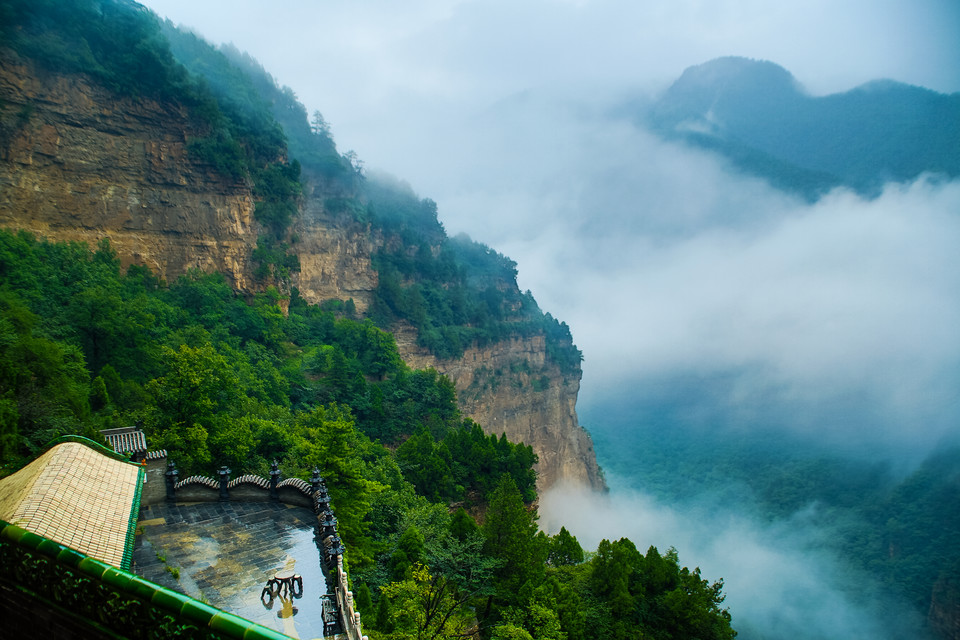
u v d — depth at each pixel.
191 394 50.62
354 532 43.69
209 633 8.20
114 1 98.50
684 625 52.47
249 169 113.88
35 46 81.44
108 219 89.81
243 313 99.56
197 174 101.12
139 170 93.88
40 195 81.88
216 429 50.94
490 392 184.12
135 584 8.87
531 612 42.59
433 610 34.59
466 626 42.31
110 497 20.80
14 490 19.89
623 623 50.47
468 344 178.88
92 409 52.59
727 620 54.66
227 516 33.41
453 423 117.81
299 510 34.38
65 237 84.38
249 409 65.50
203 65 127.19
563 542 61.50
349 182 164.00
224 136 105.81
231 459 49.97
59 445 22.67
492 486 84.75
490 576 46.19
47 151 82.75
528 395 198.50
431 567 44.81
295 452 53.50
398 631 33.56
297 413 84.62
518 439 192.50
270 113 136.75
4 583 10.22
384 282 160.12
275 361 96.12
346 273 151.50
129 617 8.84
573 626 45.19
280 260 116.44
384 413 102.44
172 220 98.00
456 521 52.19
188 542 30.27
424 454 80.56
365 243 157.50
